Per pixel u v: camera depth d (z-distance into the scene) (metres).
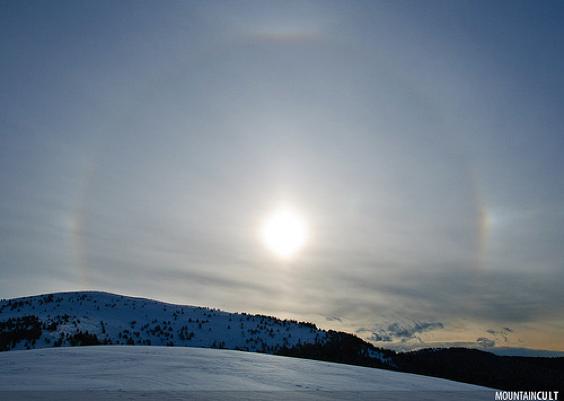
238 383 26.11
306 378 30.78
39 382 23.48
